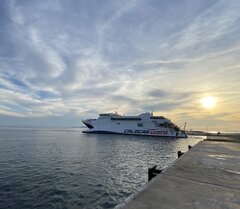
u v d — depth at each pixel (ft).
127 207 9.48
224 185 13.87
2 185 44.96
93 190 43.73
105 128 300.81
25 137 240.53
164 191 12.14
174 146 163.32
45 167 66.74
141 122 277.03
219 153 31.96
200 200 10.81
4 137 232.53
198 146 44.04
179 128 273.95
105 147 142.31
